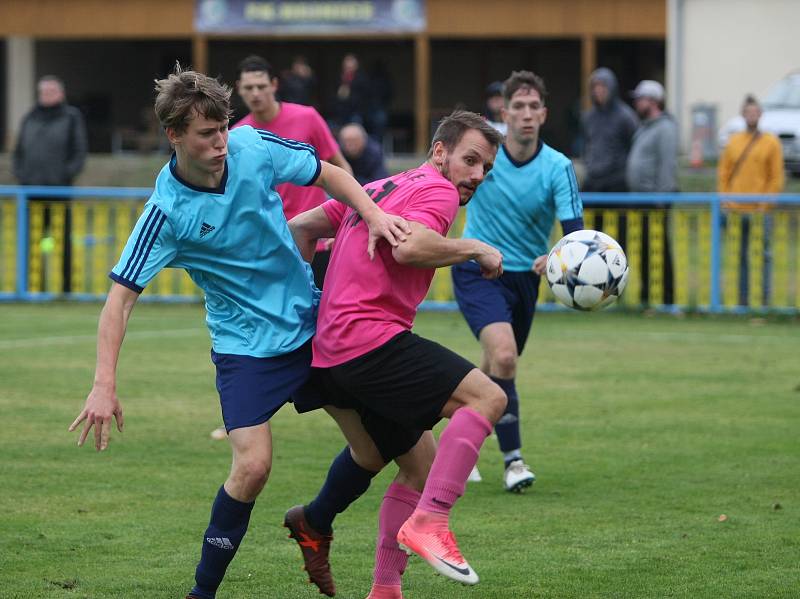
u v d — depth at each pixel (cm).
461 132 1207
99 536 1430
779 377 2553
